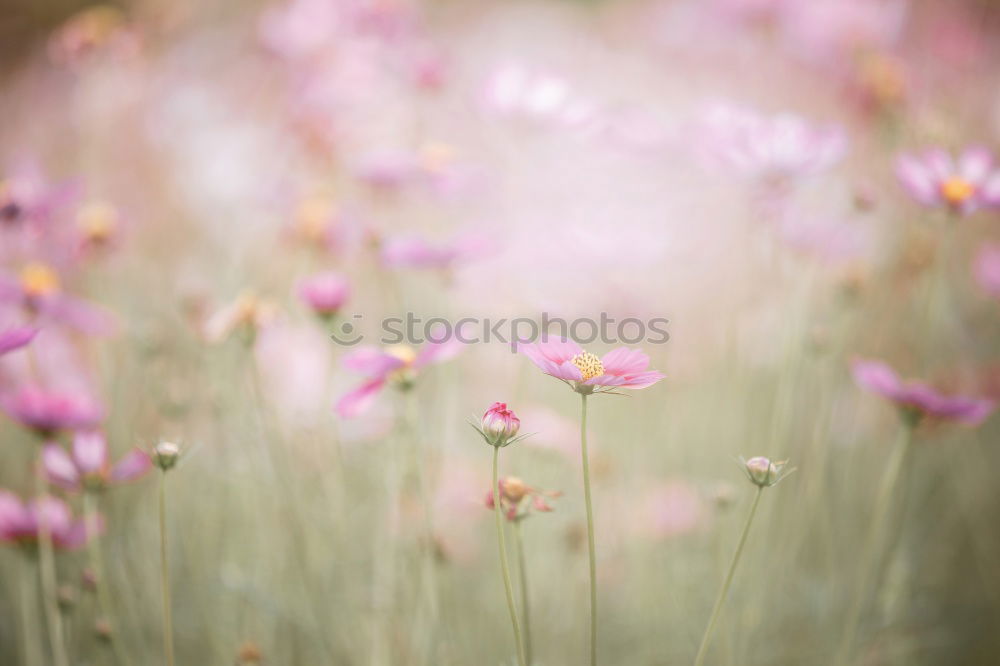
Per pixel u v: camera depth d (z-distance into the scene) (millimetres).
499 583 1546
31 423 1409
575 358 1284
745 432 1613
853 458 1647
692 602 1571
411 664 1459
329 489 1567
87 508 1414
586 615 1550
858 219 1632
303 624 1511
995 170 1514
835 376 1592
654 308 1710
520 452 1547
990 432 1854
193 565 1565
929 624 1614
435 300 1681
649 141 1696
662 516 1590
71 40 2379
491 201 1812
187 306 1708
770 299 1681
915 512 1699
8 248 1665
